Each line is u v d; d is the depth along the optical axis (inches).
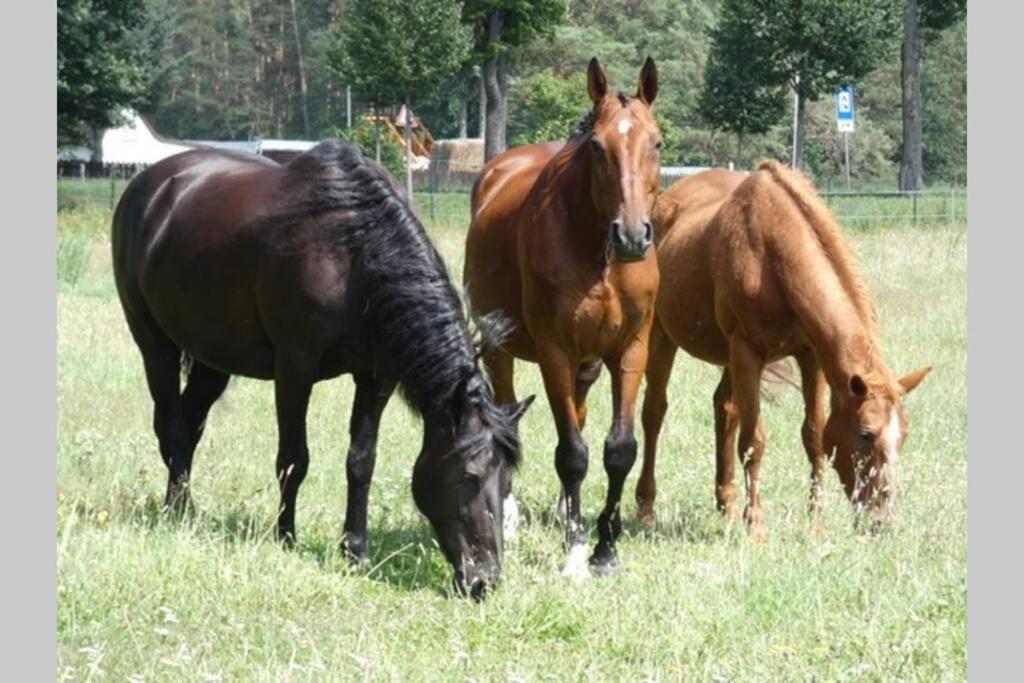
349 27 1843.0
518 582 346.6
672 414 587.5
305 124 3934.5
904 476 443.5
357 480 382.3
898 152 3479.3
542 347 392.8
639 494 453.1
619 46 3221.0
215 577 340.2
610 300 378.9
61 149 2383.1
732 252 425.4
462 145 2630.4
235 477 453.4
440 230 1425.9
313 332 377.4
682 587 340.8
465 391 342.6
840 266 406.9
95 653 279.0
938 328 800.3
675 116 3282.5
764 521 424.2
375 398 385.7
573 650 310.2
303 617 327.0
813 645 311.1
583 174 375.2
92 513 395.2
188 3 3946.9
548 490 472.1
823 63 1915.6
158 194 434.3
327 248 374.9
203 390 443.5
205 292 406.0
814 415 431.5
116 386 617.0
